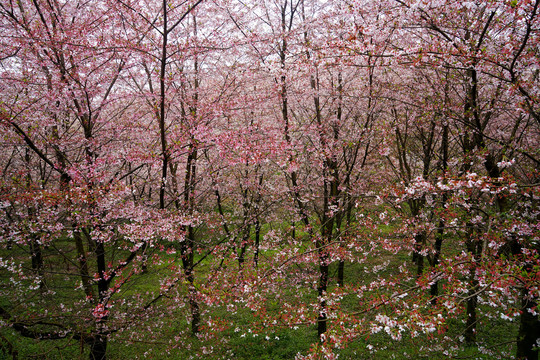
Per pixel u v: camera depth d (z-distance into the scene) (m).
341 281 13.08
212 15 9.86
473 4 4.35
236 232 10.89
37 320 5.94
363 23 5.63
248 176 12.47
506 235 4.95
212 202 16.00
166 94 8.29
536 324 5.31
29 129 6.61
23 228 6.24
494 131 9.41
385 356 8.73
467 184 4.09
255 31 9.74
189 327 11.30
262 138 9.02
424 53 4.77
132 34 7.87
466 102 7.18
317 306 5.77
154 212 7.24
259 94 9.09
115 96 8.37
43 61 7.22
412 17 5.05
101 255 7.30
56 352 9.17
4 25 6.83
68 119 9.05
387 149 8.88
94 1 8.13
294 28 8.88
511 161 4.09
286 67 8.52
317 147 9.35
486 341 8.83
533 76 5.72
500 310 9.47
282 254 8.88
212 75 10.30
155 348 9.94
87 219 6.42
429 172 10.41
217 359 9.27
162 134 6.85
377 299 4.25
